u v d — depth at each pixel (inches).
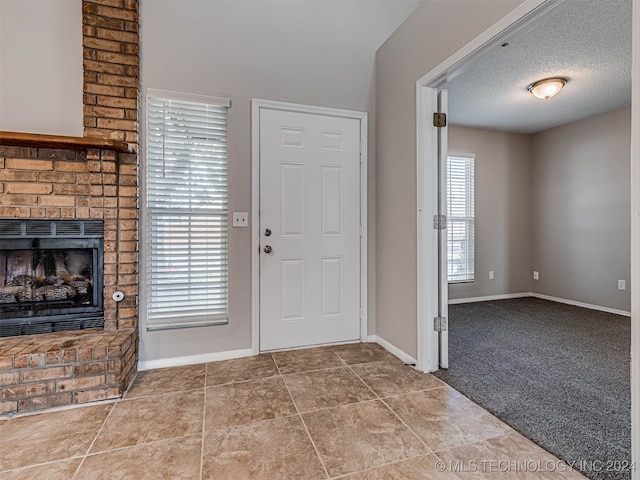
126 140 88.4
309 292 107.8
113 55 87.4
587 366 93.0
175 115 94.3
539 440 60.2
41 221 83.1
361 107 112.0
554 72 120.2
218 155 98.0
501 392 78.1
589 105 150.5
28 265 84.0
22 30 84.3
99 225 87.4
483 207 184.7
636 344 45.3
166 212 94.1
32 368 70.3
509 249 190.4
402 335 99.1
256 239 101.5
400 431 63.1
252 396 76.5
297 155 105.4
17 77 84.0
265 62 101.6
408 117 94.7
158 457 56.0
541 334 122.3
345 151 110.7
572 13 88.4
